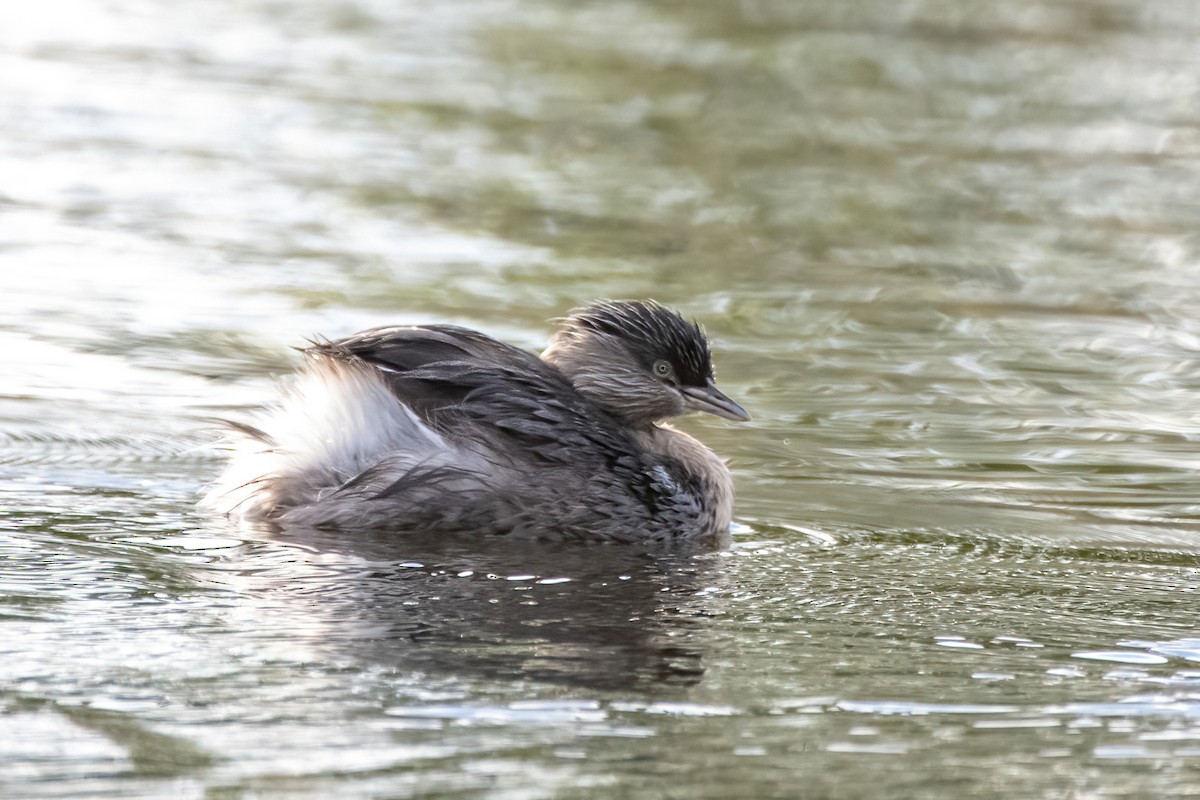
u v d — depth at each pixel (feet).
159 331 53.21
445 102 90.89
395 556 34.47
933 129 89.66
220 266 61.16
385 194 73.10
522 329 54.75
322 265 62.03
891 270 66.18
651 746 24.71
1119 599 33.14
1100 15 118.42
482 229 68.74
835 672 28.17
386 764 23.65
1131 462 44.86
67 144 77.25
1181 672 28.66
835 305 61.11
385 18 111.65
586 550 36.14
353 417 36.86
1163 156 84.99
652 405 41.01
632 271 63.93
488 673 27.27
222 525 35.96
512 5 117.80
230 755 23.70
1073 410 49.88
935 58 105.70
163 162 75.56
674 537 37.55
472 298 58.59
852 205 75.56
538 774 23.54
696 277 63.82
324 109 87.30
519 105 91.30
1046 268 67.05
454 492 36.52
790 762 24.36
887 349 56.08
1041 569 35.40
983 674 28.32
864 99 95.45
